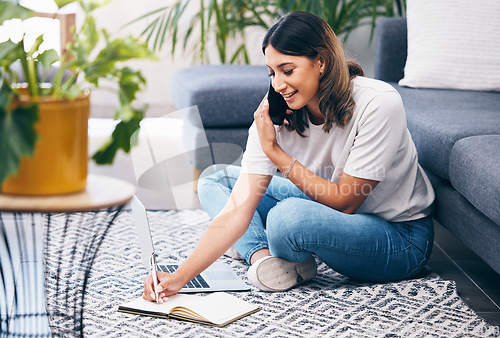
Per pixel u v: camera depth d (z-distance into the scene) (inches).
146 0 179.8
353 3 159.5
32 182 43.1
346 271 79.4
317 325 68.4
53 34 174.6
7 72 45.4
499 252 72.6
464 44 118.8
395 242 78.8
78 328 62.0
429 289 78.7
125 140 47.0
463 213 80.9
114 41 44.9
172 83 141.9
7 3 43.7
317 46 69.4
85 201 43.2
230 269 83.9
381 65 131.8
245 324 68.4
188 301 71.8
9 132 40.8
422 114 97.5
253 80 121.3
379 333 66.6
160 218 103.1
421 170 83.8
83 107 44.1
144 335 65.1
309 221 75.2
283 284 77.9
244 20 163.9
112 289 76.9
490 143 79.9
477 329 68.0
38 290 75.5
